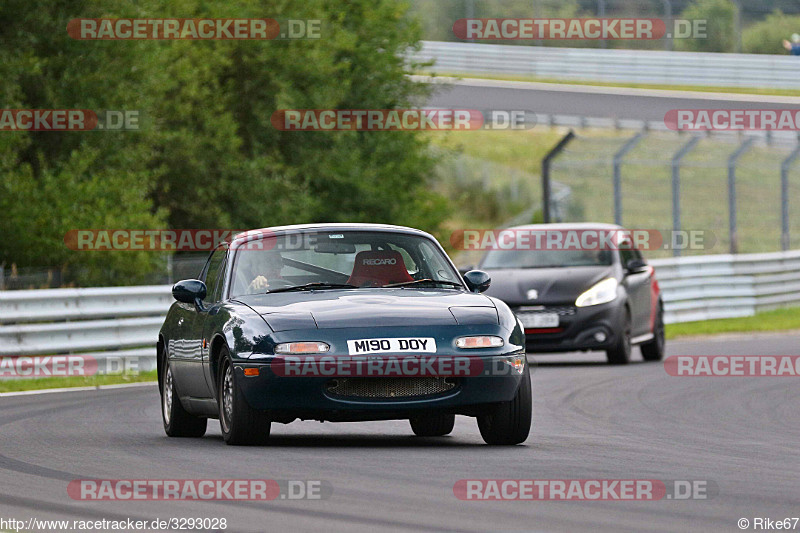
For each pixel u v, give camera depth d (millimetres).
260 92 101000
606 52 170625
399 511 19859
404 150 110375
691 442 30750
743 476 24125
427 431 32719
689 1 184125
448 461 26125
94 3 83062
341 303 29344
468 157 193625
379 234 32719
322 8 108875
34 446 30250
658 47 194375
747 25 187125
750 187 167625
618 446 29531
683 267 88250
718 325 85500
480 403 28219
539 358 65750
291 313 28812
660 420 36500
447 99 148750
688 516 19344
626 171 176250
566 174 182125
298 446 29328
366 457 26812
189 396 32500
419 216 108562
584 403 41719
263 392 27938
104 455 28047
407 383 28047
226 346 28969
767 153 177625
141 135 85438
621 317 58188
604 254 61344
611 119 134250
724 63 165125
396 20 117125
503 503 20594
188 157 91812
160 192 93312
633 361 61812
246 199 95062
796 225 154875
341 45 106375
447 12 192000
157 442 31188
